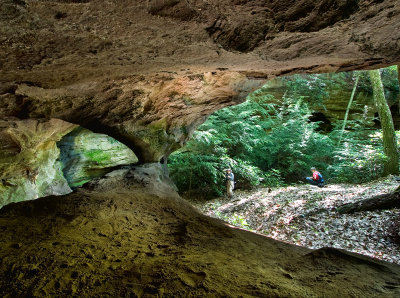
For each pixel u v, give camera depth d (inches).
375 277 96.8
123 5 72.4
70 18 77.2
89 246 111.9
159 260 102.7
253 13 80.8
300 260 109.8
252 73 190.7
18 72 123.9
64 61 112.2
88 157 404.2
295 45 102.0
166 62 125.8
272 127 586.9
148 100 215.8
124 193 188.7
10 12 71.4
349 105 610.2
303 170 580.4
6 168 271.6
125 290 81.4
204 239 130.0
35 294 77.0
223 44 98.5
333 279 93.3
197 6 76.9
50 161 340.8
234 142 521.0
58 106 191.0
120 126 227.8
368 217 269.6
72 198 169.0
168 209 173.2
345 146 550.6
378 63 139.6
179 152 485.7
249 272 95.7
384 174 467.5
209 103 245.4
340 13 79.7
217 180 504.4
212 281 87.2
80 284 83.7
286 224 305.3
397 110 663.1
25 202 154.1
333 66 152.6
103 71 137.9
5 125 218.7
